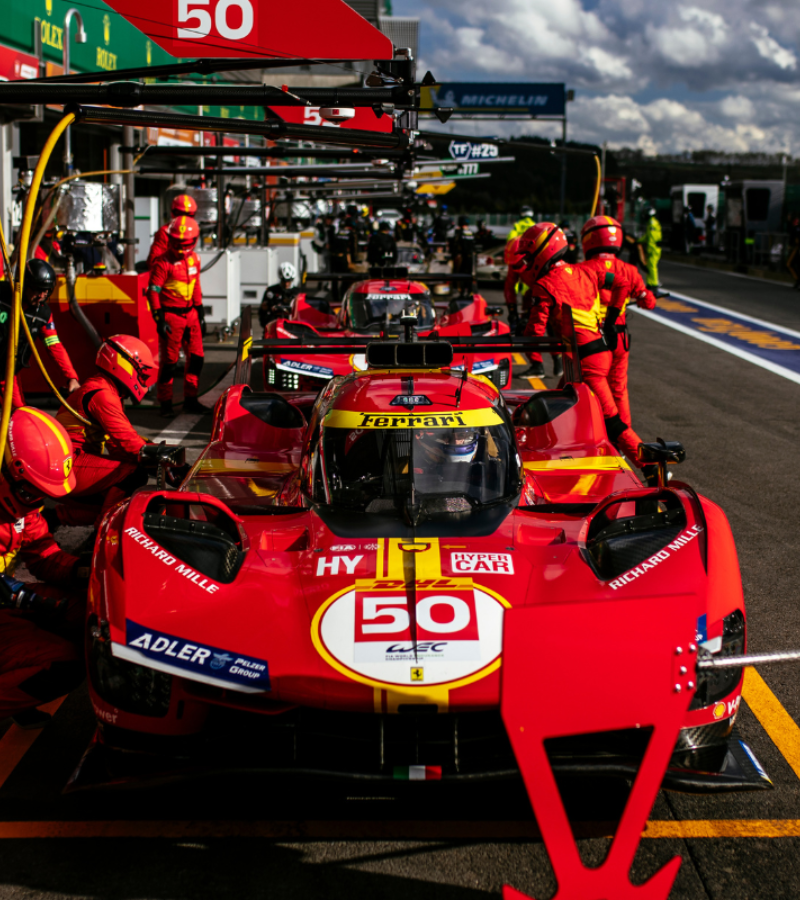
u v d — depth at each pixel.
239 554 3.24
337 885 2.65
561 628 2.25
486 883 2.65
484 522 3.46
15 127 10.90
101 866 2.73
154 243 8.55
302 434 5.12
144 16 4.93
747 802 3.03
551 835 2.27
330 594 2.93
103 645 2.79
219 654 2.71
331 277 11.16
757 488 6.59
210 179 15.32
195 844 2.83
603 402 6.45
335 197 21.64
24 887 2.64
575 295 6.39
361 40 4.89
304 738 2.82
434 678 2.63
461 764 2.73
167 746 2.80
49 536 3.77
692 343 14.11
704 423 8.73
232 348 13.00
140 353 4.76
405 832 2.88
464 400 4.04
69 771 3.25
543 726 2.26
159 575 2.90
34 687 3.28
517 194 96.06
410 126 5.18
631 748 2.79
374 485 3.66
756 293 21.95
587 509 3.83
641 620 2.27
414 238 26.12
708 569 2.91
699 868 2.70
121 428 4.68
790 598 4.71
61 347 5.64
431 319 9.69
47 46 10.41
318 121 6.86
